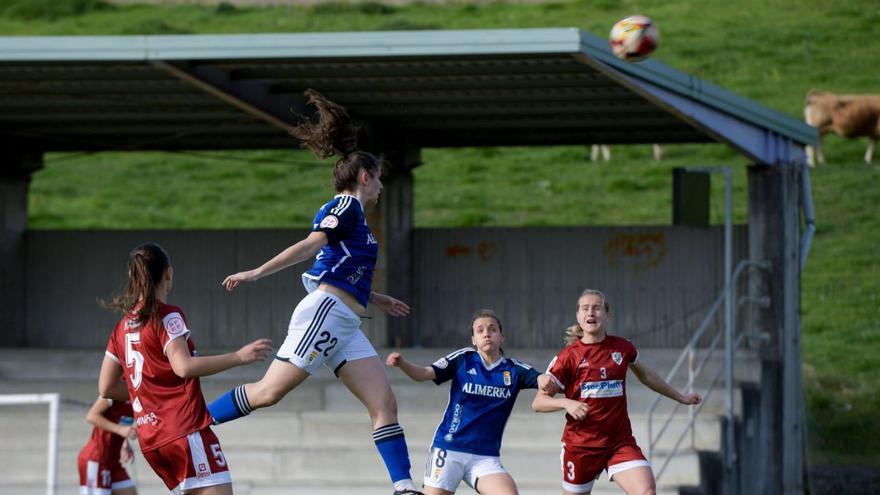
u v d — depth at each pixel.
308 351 23.48
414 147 62.84
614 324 62.41
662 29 140.62
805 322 85.25
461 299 63.53
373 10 150.38
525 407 48.09
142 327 23.59
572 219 102.50
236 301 64.75
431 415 44.84
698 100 46.03
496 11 148.12
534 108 52.84
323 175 121.31
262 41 39.69
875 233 95.75
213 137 63.06
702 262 61.56
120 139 63.91
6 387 51.06
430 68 44.44
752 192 51.53
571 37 38.19
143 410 23.73
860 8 139.62
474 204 108.69
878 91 119.06
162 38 39.88
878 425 66.56
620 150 119.38
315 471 42.12
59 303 65.75
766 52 131.75
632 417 45.06
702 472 41.22
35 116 56.06
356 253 23.80
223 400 23.97
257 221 109.38
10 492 40.78
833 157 108.69
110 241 65.75
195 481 23.42
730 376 45.66
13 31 153.38
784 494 50.28
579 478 29.98
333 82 47.31
